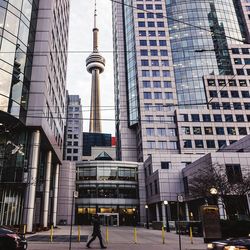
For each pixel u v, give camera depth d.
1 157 30.36
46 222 37.50
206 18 94.69
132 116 86.19
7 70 28.94
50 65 36.91
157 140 76.19
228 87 82.06
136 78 88.12
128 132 88.44
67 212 61.22
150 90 83.06
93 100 199.00
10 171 30.12
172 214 51.25
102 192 63.56
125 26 102.25
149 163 62.16
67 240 20.66
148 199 61.38
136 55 88.25
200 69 86.56
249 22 96.88
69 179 64.12
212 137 75.25
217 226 18.98
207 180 29.50
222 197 28.00
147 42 90.06
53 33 39.41
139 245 17.39
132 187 65.25
